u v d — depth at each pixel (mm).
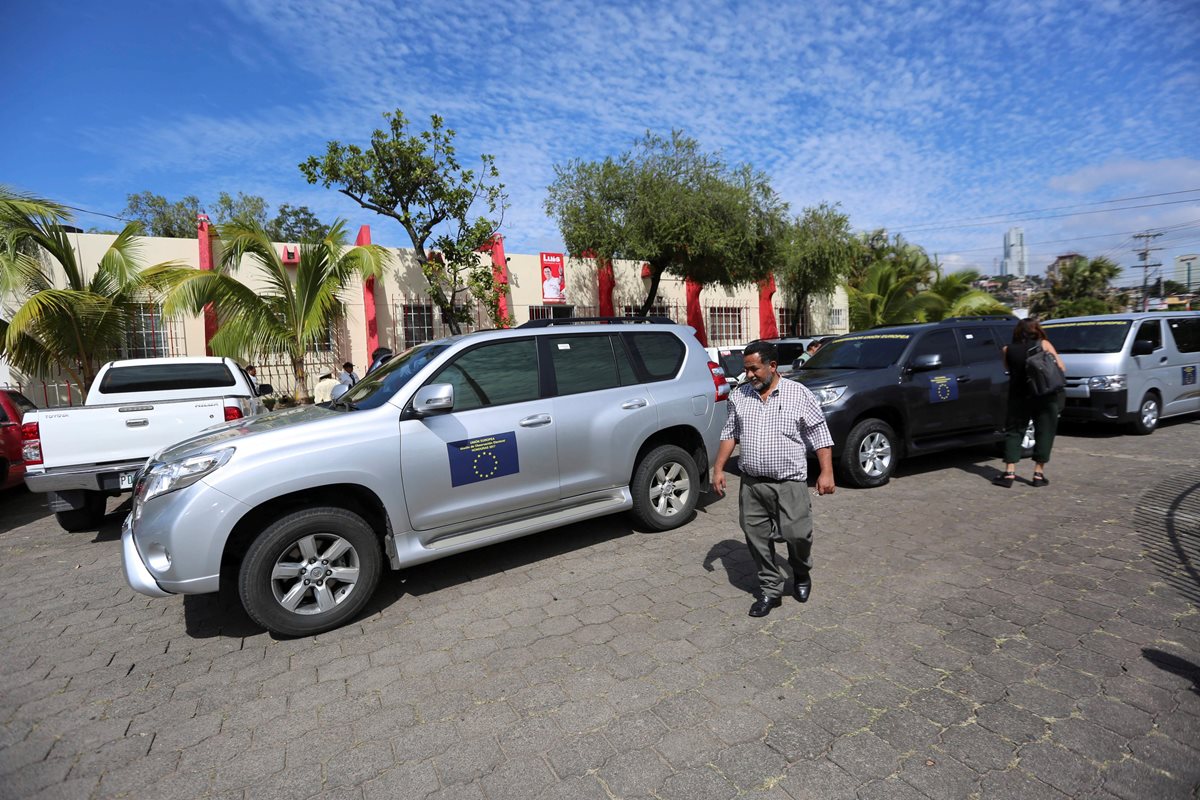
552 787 2391
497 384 4566
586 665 3270
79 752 2752
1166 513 5246
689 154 14453
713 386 5637
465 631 3734
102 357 11344
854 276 30906
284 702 3084
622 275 17500
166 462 3734
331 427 3900
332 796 2410
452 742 2701
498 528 4477
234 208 30719
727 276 15281
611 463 4938
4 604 4539
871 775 2373
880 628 3498
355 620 3967
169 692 3229
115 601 4520
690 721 2752
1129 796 2221
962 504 5773
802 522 3580
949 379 6855
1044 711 2707
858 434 6316
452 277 14055
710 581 4270
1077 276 43594
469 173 12812
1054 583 3982
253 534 3820
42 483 5527
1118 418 8633
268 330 11609
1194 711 2666
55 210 10844
